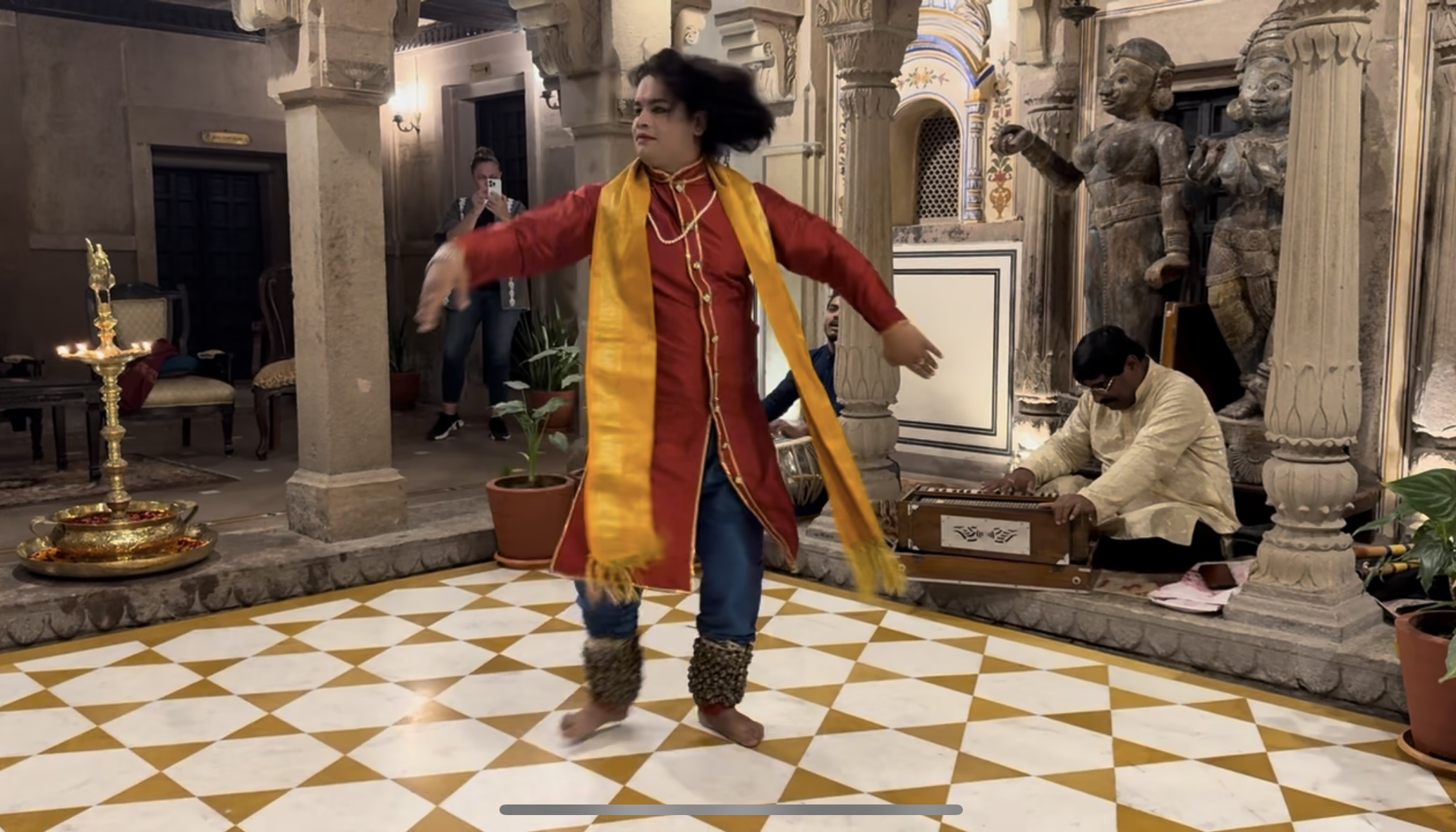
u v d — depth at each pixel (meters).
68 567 4.21
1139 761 3.08
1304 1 3.45
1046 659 3.89
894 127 7.19
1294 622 3.59
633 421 2.75
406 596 4.67
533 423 5.19
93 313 7.53
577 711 3.15
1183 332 5.02
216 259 11.28
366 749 3.18
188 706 3.49
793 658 3.90
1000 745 3.19
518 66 9.35
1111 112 5.41
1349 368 3.56
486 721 3.37
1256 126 4.93
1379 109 5.05
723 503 2.94
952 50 6.79
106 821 2.76
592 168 5.95
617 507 2.69
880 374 5.01
